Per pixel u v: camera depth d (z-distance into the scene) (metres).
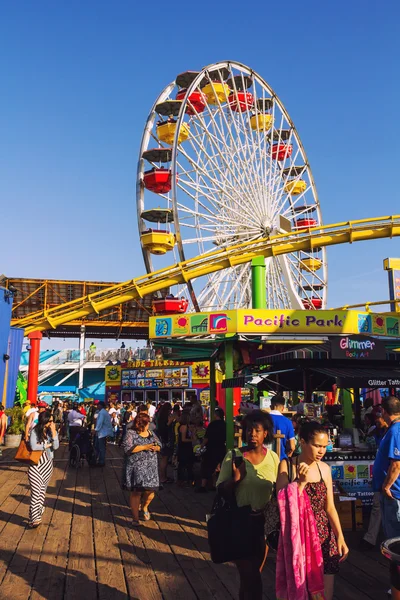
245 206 31.81
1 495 9.81
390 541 3.35
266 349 13.34
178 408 13.51
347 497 7.05
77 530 7.23
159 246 30.59
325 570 3.57
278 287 33.38
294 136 39.00
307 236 29.73
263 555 3.86
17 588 5.07
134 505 7.48
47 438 7.47
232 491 3.84
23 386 28.23
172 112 32.62
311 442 3.68
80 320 47.00
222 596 4.87
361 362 9.68
